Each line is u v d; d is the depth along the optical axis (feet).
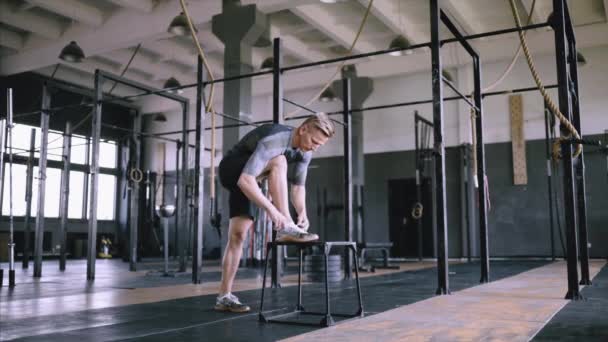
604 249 39.37
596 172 40.14
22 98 49.06
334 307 11.64
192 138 56.49
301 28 40.78
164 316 10.46
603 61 40.52
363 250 29.35
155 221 48.03
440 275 14.38
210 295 15.01
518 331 8.23
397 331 8.30
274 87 19.47
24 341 7.82
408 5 36.99
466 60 43.45
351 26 40.81
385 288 16.61
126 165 34.42
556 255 40.96
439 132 14.74
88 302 13.25
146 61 48.60
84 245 54.85
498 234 42.91
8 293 15.94
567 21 16.63
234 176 10.37
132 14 38.45
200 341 7.70
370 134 48.47
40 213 25.38
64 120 52.29
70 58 32.94
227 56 33.53
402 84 47.57
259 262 32.35
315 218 49.47
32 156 31.81
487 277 18.35
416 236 46.70
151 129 59.47
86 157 54.39
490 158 43.62
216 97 53.78
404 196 47.50
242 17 33.24
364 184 48.14
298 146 10.11
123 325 9.33
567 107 13.58
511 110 43.06
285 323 9.34
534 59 42.60
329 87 42.19
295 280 20.90
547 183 41.65
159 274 25.43
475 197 43.80
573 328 8.50
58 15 41.34
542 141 42.09
